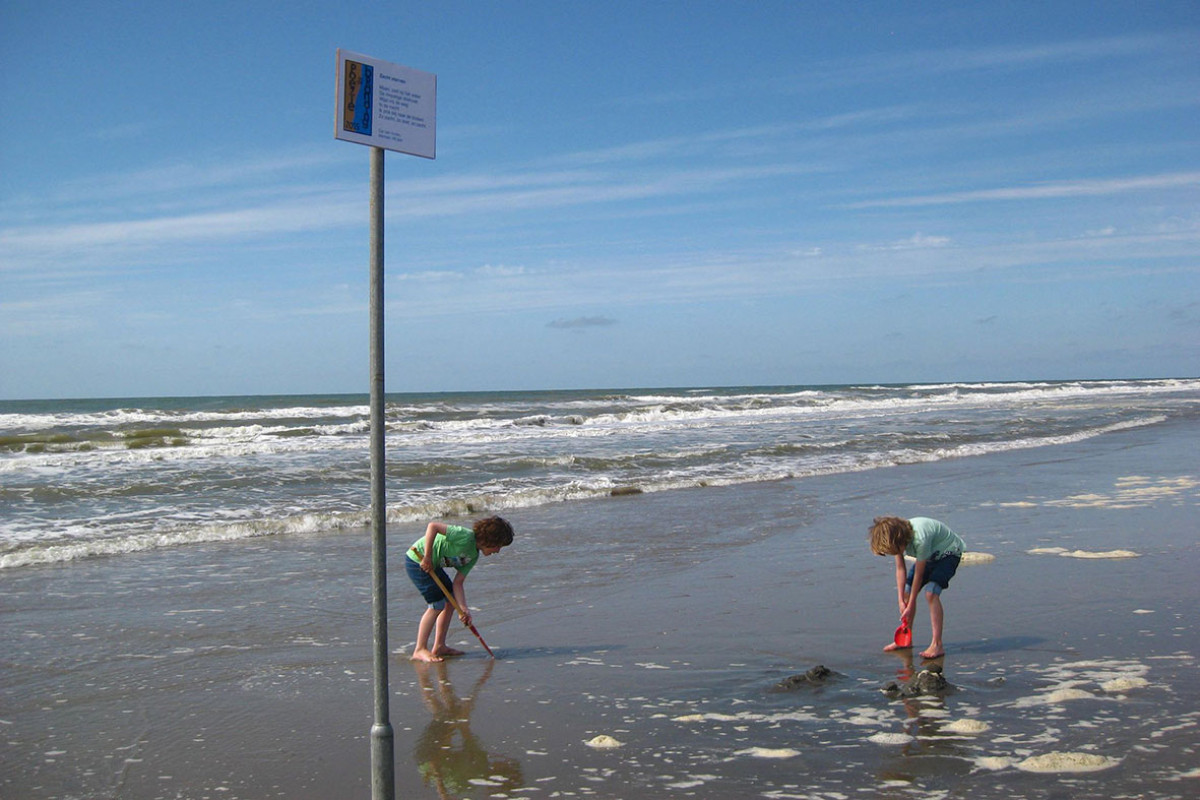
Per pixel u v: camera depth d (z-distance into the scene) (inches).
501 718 182.4
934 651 217.3
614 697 194.9
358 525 446.3
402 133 114.3
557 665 221.5
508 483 591.8
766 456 762.2
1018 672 201.5
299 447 808.3
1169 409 1519.4
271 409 1590.8
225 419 1298.0
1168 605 259.3
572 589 309.6
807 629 249.0
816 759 155.6
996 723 169.6
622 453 772.6
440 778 151.6
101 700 198.7
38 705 195.0
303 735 175.8
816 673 201.8
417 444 861.2
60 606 288.5
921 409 1562.5
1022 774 145.8
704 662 220.5
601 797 142.6
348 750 167.5
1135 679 193.0
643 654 229.6
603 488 548.4
